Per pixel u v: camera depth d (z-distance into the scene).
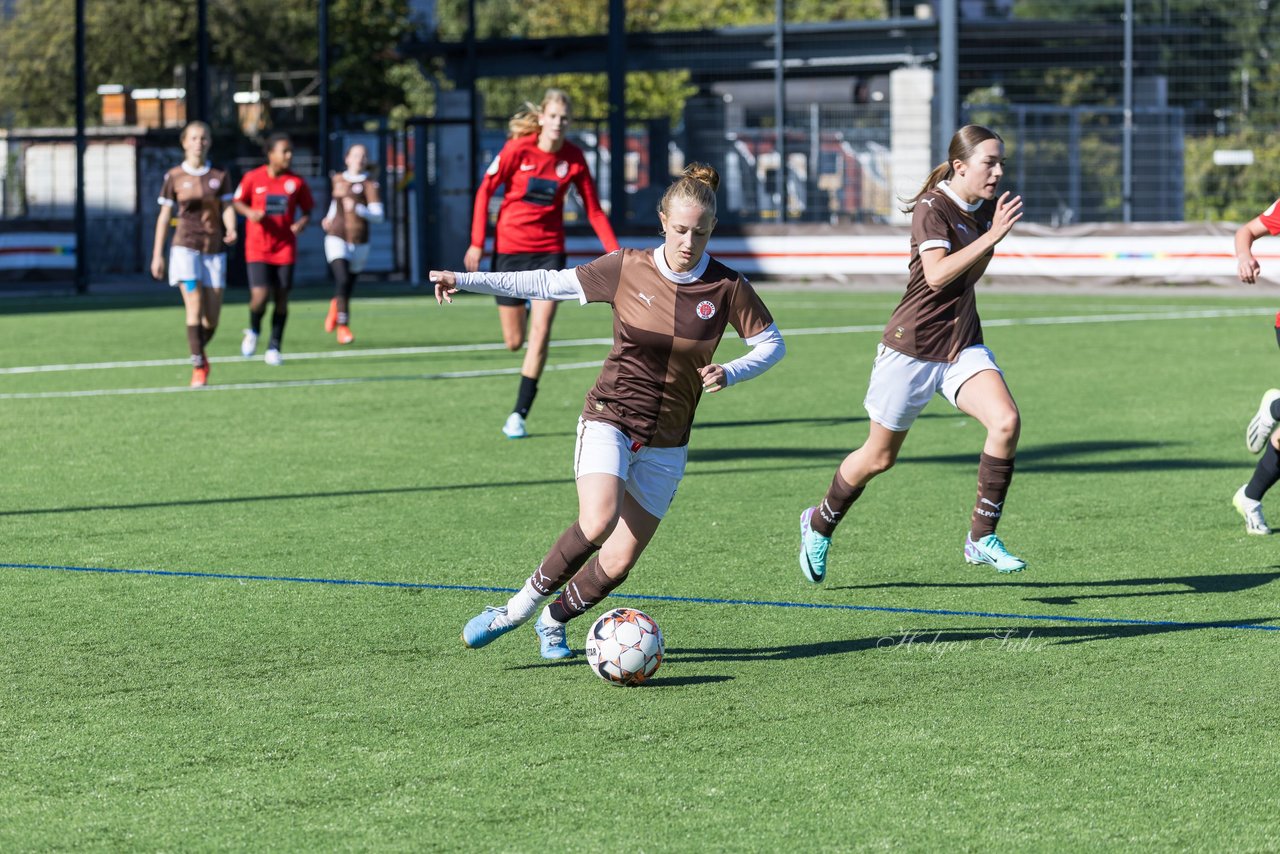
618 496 14.11
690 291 14.12
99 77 124.62
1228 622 16.56
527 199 30.78
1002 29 86.12
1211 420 32.06
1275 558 19.70
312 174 104.00
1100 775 11.86
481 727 13.08
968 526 21.75
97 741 12.74
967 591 18.03
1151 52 89.12
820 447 28.92
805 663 15.06
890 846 10.49
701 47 93.06
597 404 14.40
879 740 12.70
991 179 17.00
